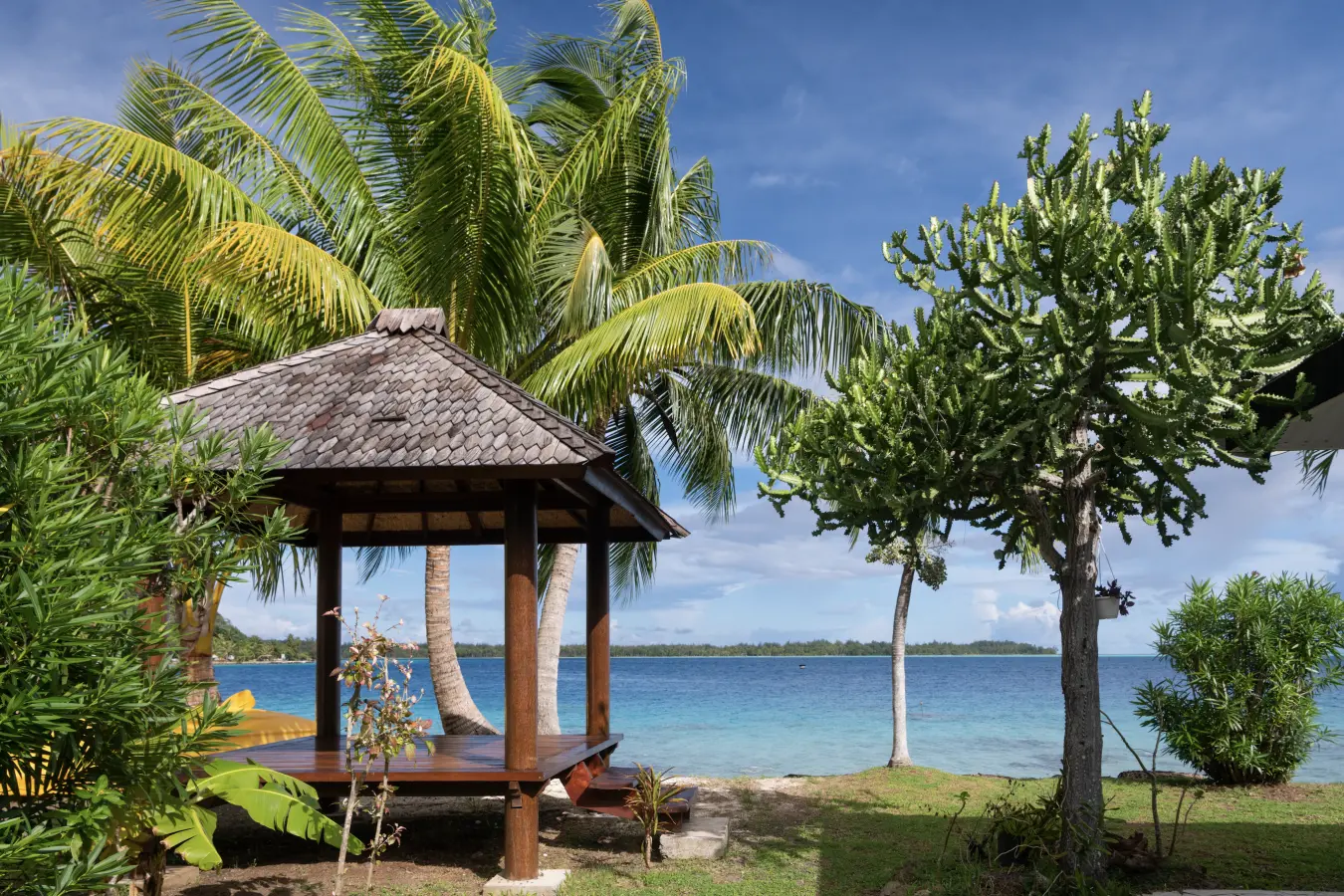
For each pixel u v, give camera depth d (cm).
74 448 482
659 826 810
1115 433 661
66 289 1116
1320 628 1071
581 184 1278
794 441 740
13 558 395
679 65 1279
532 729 721
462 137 1080
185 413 552
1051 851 667
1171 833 828
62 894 379
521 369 1361
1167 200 647
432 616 1359
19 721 370
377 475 694
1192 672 1105
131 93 1316
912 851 799
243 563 546
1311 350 565
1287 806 962
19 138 1016
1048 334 617
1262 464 591
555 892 685
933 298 736
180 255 1122
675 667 10700
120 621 416
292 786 627
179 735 474
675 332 1083
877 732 2670
